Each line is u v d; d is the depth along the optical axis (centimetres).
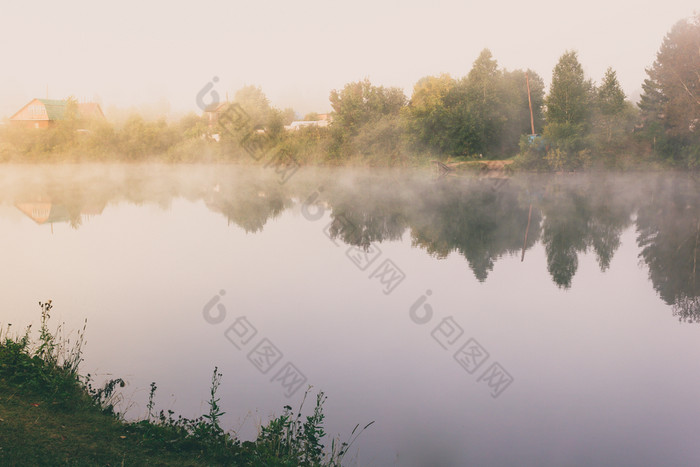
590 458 681
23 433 523
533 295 1477
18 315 1151
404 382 899
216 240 2272
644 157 4741
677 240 2297
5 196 3894
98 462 491
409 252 2066
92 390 720
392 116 5672
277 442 607
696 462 683
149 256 1905
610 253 2055
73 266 1714
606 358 1036
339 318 1244
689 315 1297
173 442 568
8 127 7294
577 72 5047
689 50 4709
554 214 3109
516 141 5650
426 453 671
